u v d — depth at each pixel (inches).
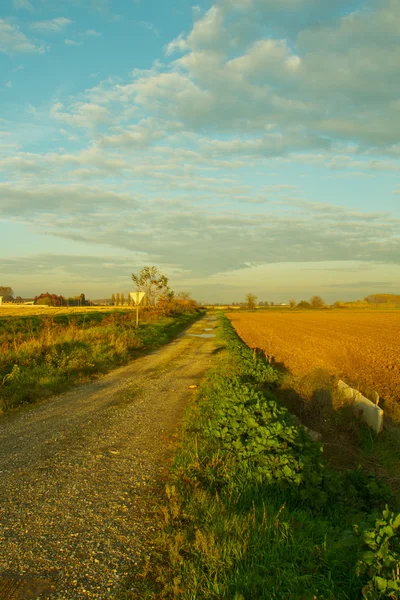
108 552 139.9
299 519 156.2
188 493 181.5
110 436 275.1
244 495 175.3
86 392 416.5
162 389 434.6
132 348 769.6
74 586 122.1
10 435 276.7
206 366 599.2
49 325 808.9
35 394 390.0
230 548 132.6
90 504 176.1
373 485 181.8
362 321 2588.6
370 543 115.6
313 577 119.1
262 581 117.2
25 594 118.1
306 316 3412.9
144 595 118.4
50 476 207.0
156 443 261.1
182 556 134.6
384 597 104.2
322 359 818.2
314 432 340.5
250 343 1174.3
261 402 282.4
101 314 1637.6
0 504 175.3
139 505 175.8
